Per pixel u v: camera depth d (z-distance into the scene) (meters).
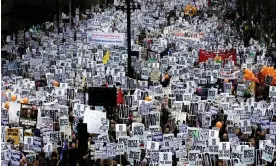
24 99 28.47
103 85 35.50
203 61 46.34
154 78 38.84
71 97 31.12
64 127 24.75
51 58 46.34
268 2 70.56
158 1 96.06
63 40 58.62
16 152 21.38
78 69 38.84
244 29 76.81
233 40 66.00
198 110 28.47
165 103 30.45
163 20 76.62
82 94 31.19
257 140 25.11
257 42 65.69
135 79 38.19
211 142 22.39
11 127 24.39
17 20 65.38
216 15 92.38
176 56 46.38
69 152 22.64
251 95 35.81
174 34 60.91
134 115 27.72
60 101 29.69
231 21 85.94
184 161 22.47
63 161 22.66
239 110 27.39
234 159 22.23
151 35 62.78
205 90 34.38
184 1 99.56
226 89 35.53
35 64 42.38
